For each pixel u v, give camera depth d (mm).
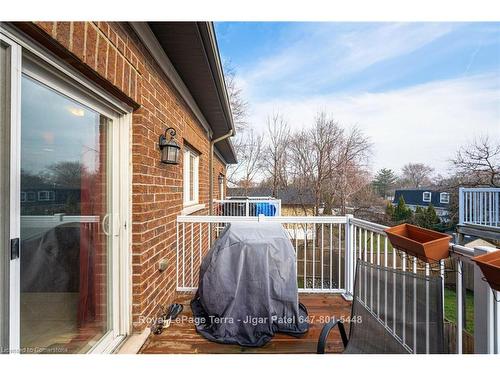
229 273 2361
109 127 2102
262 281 2330
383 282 1704
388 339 1623
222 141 7723
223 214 9086
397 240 1982
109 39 1800
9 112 1237
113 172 2137
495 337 1381
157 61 2650
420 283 1494
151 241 2484
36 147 1437
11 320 1245
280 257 2441
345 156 14062
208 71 3342
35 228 1435
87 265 1865
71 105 1688
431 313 1433
